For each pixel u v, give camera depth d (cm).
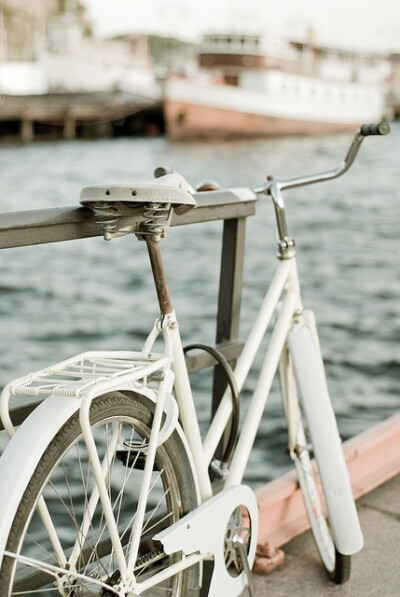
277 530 260
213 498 193
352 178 3931
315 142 5453
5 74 7506
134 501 430
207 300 1672
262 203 3162
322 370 227
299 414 247
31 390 149
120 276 1962
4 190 3619
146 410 171
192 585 191
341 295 1667
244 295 1683
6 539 140
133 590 162
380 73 6141
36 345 1362
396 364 1116
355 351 1194
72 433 151
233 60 5222
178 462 184
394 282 1795
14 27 9269
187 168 4378
